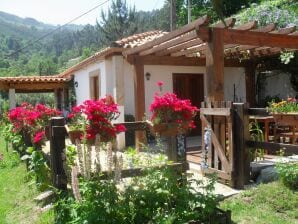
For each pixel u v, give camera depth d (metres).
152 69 11.60
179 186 4.22
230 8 18.92
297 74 11.89
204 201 4.01
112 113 4.23
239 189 5.29
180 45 8.76
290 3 12.72
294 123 5.32
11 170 8.49
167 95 4.70
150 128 4.79
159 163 4.35
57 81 16.62
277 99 12.25
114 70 10.72
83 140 4.15
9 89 16.38
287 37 7.49
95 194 3.83
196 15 22.25
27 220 4.99
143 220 3.88
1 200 6.24
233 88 12.91
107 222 3.75
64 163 4.51
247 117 5.42
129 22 38.12
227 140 5.63
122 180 4.25
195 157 7.84
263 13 11.81
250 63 12.27
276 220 4.23
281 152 5.54
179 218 3.85
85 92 14.36
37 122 7.25
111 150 3.99
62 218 4.17
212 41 6.44
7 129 11.59
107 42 38.50
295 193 4.71
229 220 4.12
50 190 5.01
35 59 63.75
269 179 5.43
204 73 12.42
